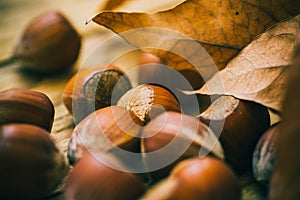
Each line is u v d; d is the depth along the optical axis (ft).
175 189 0.38
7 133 0.43
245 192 0.45
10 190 0.42
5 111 0.48
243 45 0.51
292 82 0.37
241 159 0.47
